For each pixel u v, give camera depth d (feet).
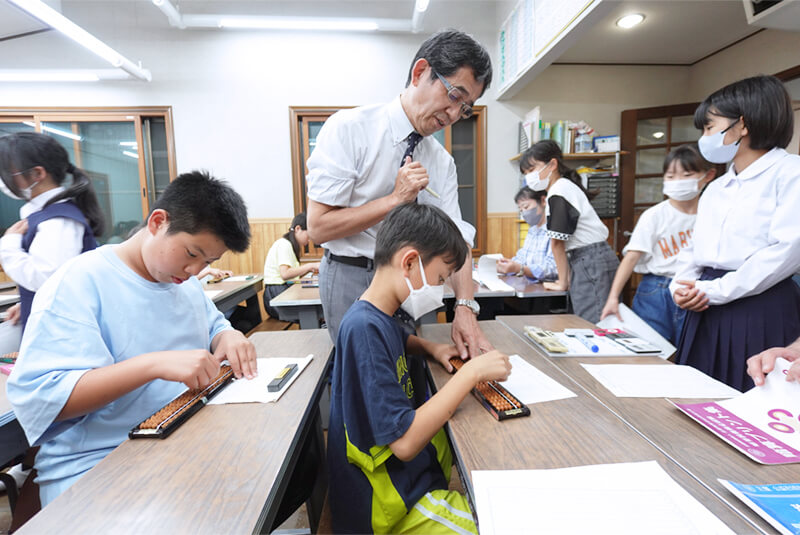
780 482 1.63
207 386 2.65
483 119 12.85
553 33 8.64
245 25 11.01
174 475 1.80
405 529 2.32
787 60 10.01
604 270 6.36
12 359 3.42
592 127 12.98
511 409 2.25
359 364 2.29
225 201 2.44
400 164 3.43
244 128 12.70
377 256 2.66
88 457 2.40
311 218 3.31
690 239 5.57
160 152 12.84
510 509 1.54
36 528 1.49
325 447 4.27
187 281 3.18
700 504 1.53
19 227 3.99
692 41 11.19
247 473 1.81
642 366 2.98
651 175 12.53
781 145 3.40
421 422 2.14
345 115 3.28
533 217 8.45
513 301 8.38
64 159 4.05
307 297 6.97
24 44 11.81
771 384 2.22
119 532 1.47
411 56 12.68
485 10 12.53
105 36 11.93
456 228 2.63
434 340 3.68
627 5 9.30
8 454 2.72
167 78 12.26
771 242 3.33
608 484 1.66
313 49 12.54
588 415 2.25
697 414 2.16
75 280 2.43
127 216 12.87
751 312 3.51
